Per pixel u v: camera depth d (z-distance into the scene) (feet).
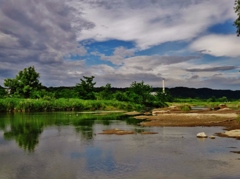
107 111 216.13
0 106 201.77
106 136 77.20
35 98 261.65
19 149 59.77
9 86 273.75
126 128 95.76
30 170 43.32
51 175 40.68
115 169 43.39
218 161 47.78
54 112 199.41
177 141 67.77
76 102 240.32
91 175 40.50
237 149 57.31
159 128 95.09
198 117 132.46
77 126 103.24
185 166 44.75
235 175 39.83
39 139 73.31
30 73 282.15
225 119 120.37
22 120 130.72
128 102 275.80
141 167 44.39
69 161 48.75
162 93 447.01
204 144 63.21
